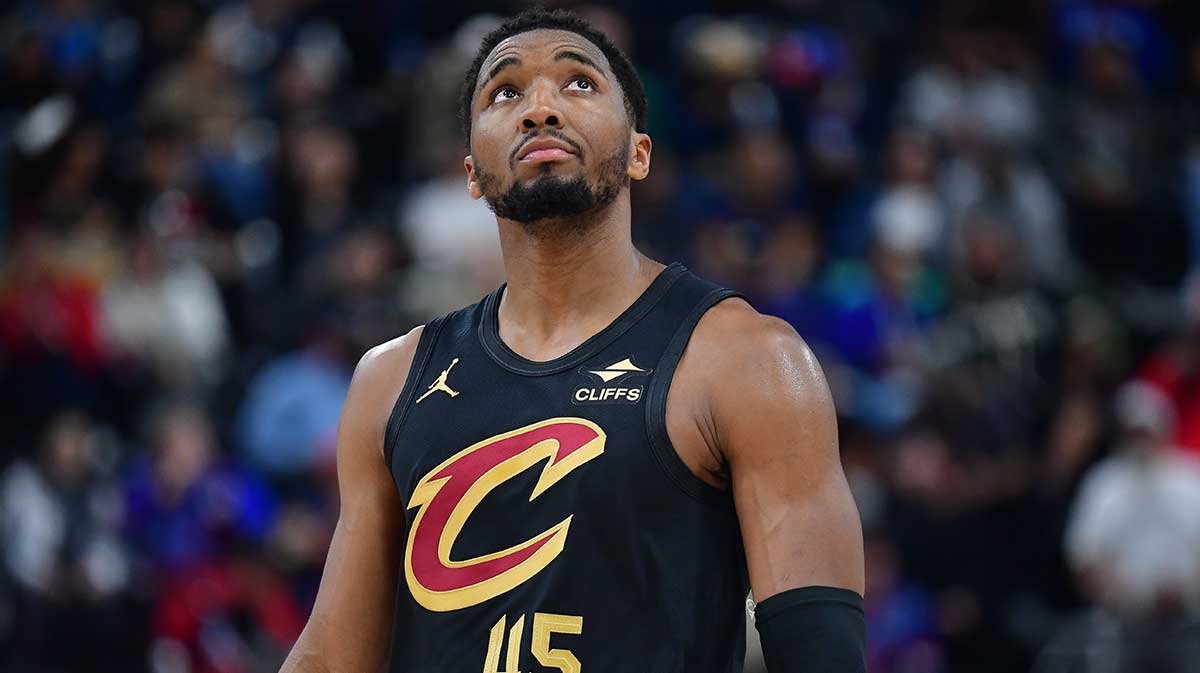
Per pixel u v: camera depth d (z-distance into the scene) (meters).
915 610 25.70
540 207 9.31
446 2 34.69
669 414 8.91
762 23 36.84
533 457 8.95
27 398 25.89
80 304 26.62
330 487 24.81
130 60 32.34
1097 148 36.59
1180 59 40.69
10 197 27.86
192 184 29.75
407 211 29.44
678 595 8.75
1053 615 27.34
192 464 24.33
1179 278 35.94
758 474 8.83
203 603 23.14
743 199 32.53
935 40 37.66
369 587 9.78
